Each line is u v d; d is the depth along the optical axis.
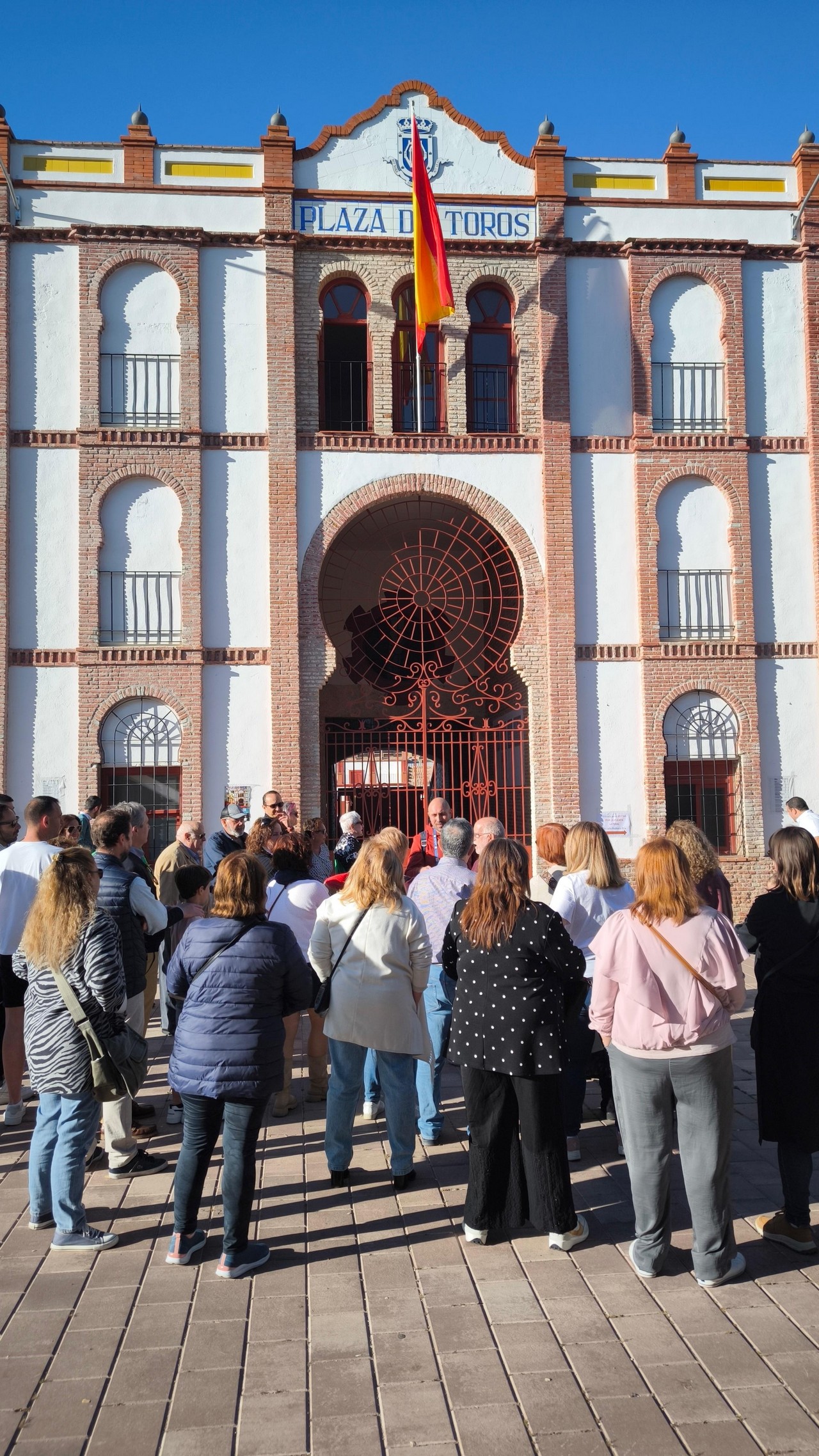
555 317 17.39
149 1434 3.81
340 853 11.82
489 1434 3.79
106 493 16.38
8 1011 7.40
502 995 5.25
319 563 16.75
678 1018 4.79
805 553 17.78
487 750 17.86
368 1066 7.68
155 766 16.28
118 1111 6.47
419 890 7.34
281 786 16.23
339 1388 4.10
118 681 16.11
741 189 18.06
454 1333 4.52
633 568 17.36
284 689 16.38
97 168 16.77
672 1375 4.16
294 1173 6.53
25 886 7.41
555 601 17.03
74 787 15.96
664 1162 4.96
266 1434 3.81
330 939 6.25
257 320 16.89
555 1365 4.24
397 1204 6.00
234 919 5.31
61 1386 4.12
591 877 6.73
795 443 17.83
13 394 16.33
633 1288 4.91
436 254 16.44
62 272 16.55
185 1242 5.26
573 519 17.28
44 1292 4.94
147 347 16.67
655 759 17.03
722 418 17.72
